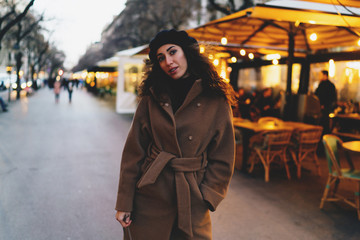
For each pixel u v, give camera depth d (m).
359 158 6.93
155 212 1.60
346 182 5.14
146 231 1.62
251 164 5.90
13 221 3.49
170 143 1.56
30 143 7.62
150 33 20.98
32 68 37.72
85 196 4.30
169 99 1.59
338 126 8.08
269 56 8.78
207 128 1.57
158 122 1.57
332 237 3.32
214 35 7.58
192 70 1.63
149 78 1.64
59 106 18.22
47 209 3.84
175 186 1.56
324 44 8.43
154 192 1.58
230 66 11.71
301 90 8.76
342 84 8.87
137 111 1.66
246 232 3.39
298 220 3.71
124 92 15.13
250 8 3.85
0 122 10.92
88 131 9.70
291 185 5.00
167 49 1.56
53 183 4.79
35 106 17.72
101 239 3.19
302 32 7.59
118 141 8.22
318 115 7.14
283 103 7.21
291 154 5.70
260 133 5.59
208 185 1.59
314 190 4.78
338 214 3.91
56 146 7.38
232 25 6.82
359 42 4.50
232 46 8.59
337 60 7.50
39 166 5.68
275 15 4.20
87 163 5.98
